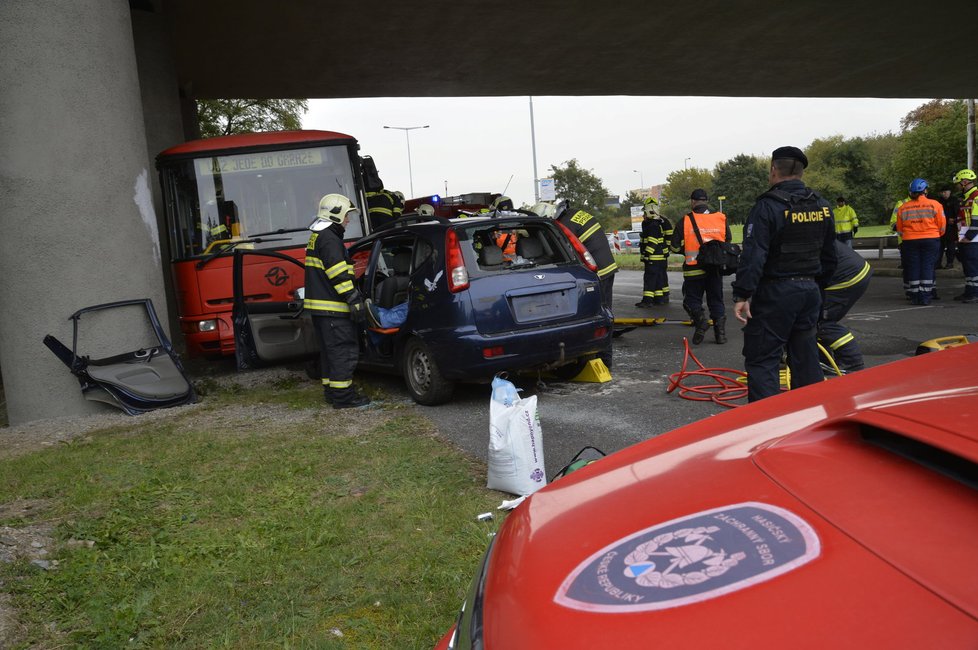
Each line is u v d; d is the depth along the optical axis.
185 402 7.31
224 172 9.22
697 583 1.32
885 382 2.01
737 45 19.42
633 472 1.92
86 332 7.20
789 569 1.29
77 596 3.30
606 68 20.97
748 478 1.65
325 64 18.56
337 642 2.85
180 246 9.13
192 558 3.67
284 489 4.54
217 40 16.05
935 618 1.10
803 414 1.94
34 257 7.02
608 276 8.57
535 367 6.51
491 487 4.35
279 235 9.22
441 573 3.31
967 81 25.81
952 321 9.77
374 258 7.37
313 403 7.12
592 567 1.47
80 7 7.07
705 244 8.91
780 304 4.78
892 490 1.44
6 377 7.20
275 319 7.75
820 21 17.66
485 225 6.53
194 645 2.93
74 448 5.83
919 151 48.66
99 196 7.23
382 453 5.19
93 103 7.19
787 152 4.72
